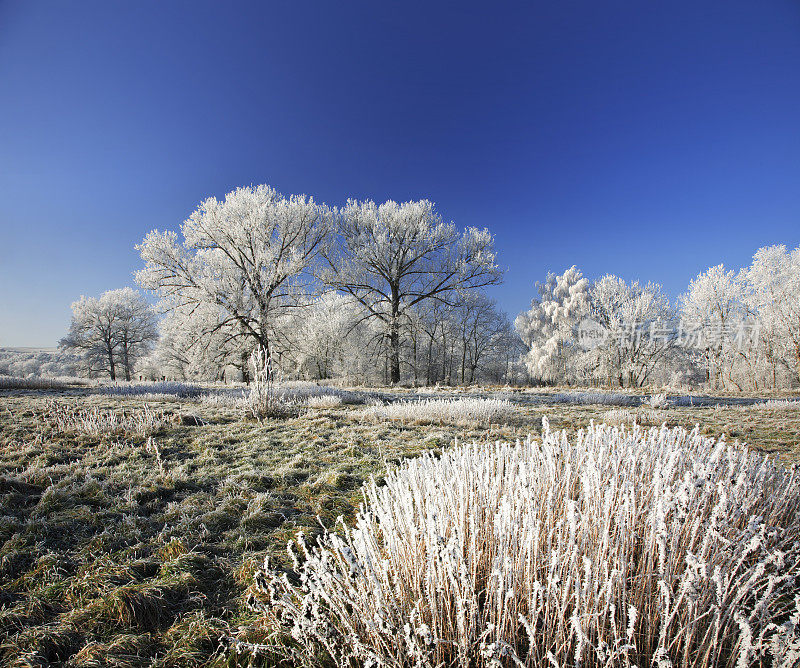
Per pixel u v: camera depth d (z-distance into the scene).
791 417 9.12
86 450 5.19
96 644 1.97
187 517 3.38
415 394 15.31
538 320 43.62
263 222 21.95
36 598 2.24
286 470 4.65
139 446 5.46
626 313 30.95
